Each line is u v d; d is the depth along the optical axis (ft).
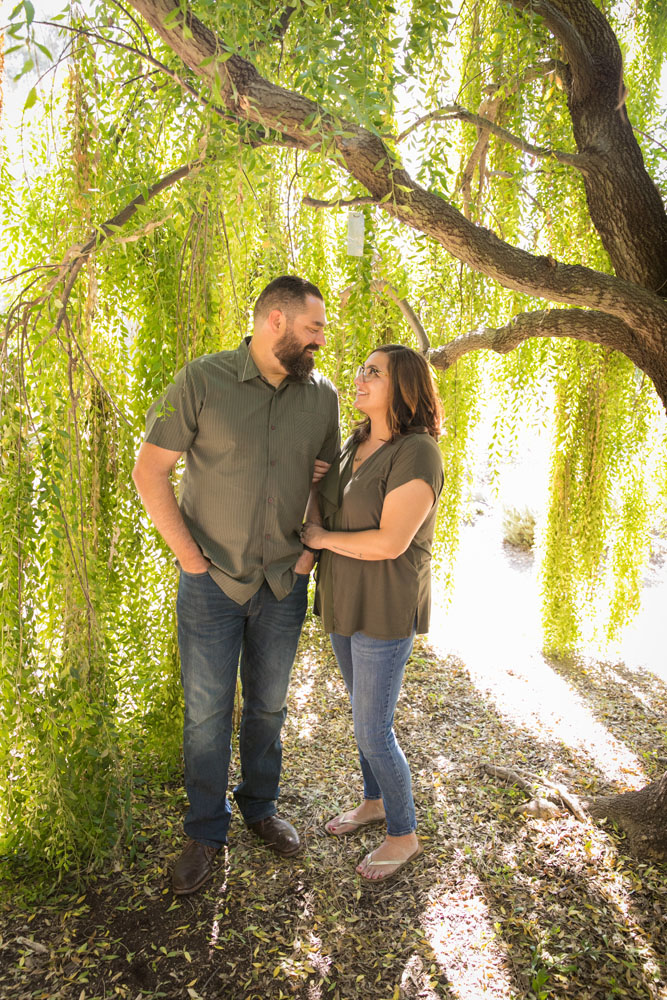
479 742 9.87
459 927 6.10
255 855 6.98
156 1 4.47
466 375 13.19
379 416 6.39
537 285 6.66
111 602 7.47
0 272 7.07
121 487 7.09
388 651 6.31
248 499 6.23
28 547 5.77
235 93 4.51
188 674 6.51
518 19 7.48
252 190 5.08
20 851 6.73
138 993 5.34
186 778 6.71
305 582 7.00
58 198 6.59
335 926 6.09
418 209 6.15
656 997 5.40
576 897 6.51
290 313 5.87
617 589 13.71
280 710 7.08
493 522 25.95
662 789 7.36
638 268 7.38
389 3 5.65
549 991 5.44
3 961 5.56
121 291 7.07
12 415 5.44
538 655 13.92
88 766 6.47
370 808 7.50
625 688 12.37
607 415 12.34
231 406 6.08
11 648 5.73
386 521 6.01
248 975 5.55
